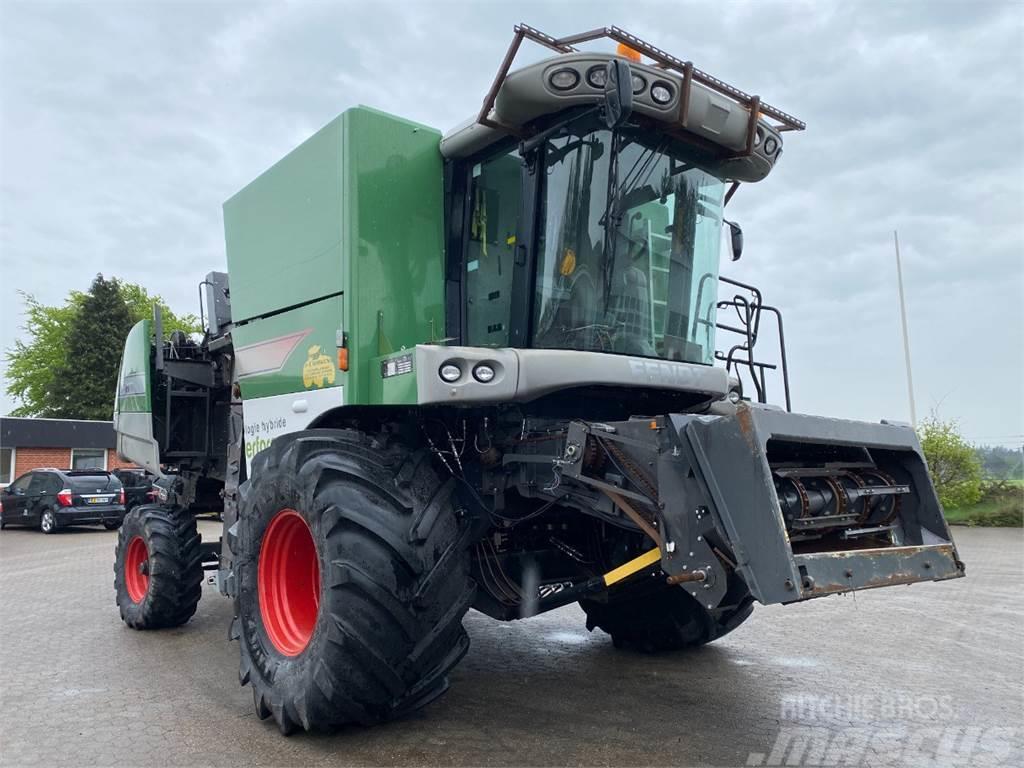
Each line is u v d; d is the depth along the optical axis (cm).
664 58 423
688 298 482
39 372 5041
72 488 1894
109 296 4659
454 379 387
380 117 459
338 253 450
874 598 894
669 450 355
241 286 576
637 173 450
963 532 1723
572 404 458
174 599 693
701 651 616
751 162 484
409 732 420
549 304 436
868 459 418
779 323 539
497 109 431
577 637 666
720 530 331
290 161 513
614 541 480
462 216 485
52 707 479
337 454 407
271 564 453
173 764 381
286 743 406
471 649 619
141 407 791
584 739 411
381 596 367
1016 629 713
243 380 571
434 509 399
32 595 930
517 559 476
